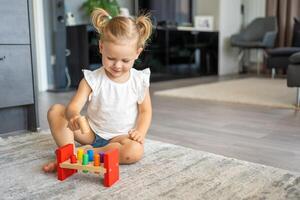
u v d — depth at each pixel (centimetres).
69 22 334
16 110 153
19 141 134
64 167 95
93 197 85
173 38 400
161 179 97
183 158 114
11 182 95
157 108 218
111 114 112
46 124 168
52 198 85
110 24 100
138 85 113
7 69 141
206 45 450
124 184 93
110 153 92
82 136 117
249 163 109
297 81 214
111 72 104
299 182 94
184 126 168
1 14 136
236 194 87
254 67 496
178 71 416
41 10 315
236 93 277
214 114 198
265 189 90
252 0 488
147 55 363
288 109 213
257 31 452
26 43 146
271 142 140
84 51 317
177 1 436
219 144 137
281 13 450
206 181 95
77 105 106
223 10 459
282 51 385
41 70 314
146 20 105
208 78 418
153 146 128
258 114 198
